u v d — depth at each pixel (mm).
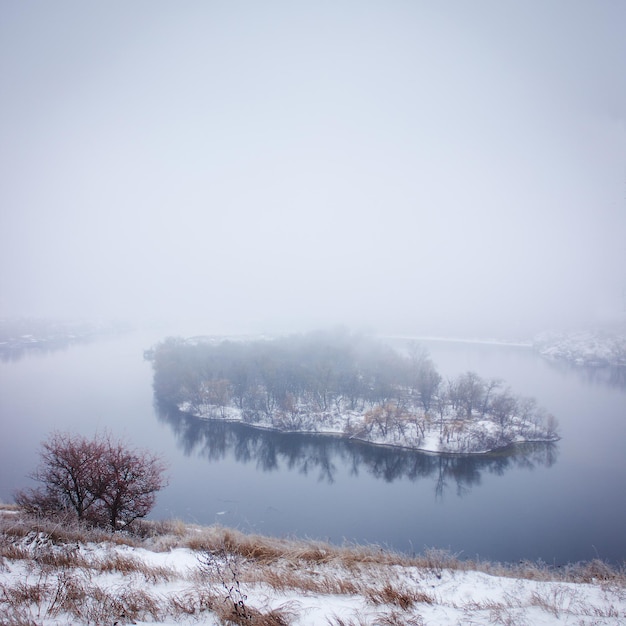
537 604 6617
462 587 7648
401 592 6652
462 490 55281
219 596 5961
